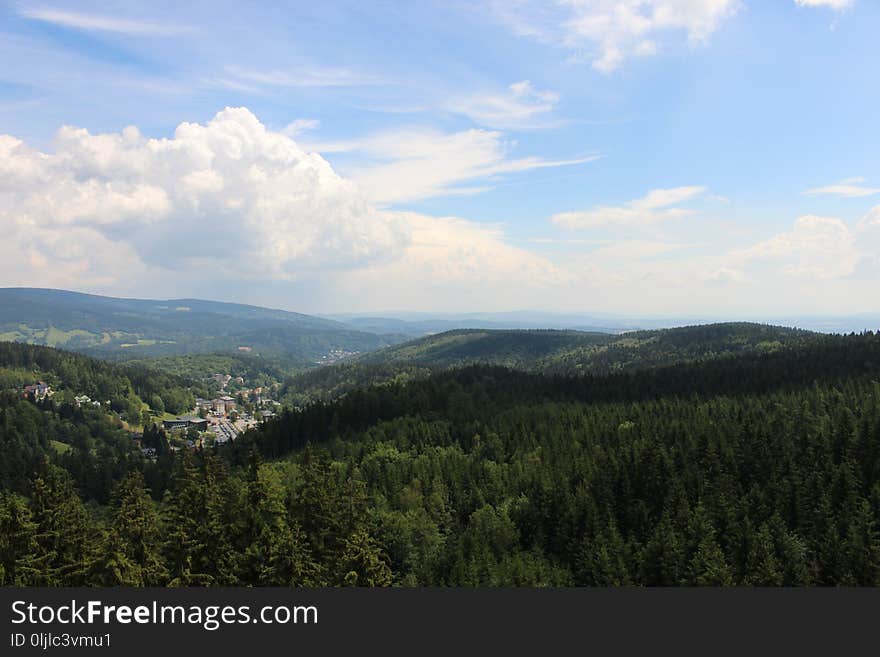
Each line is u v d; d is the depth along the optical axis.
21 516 74.38
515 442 158.38
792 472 103.25
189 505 81.69
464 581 87.12
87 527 82.50
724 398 182.38
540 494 115.75
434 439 169.25
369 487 133.75
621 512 107.31
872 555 80.19
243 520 84.50
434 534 108.81
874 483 100.19
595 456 131.50
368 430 184.88
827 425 130.50
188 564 75.38
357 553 81.38
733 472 113.00
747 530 87.94
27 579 69.44
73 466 186.88
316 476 101.81
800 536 90.38
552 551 104.50
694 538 89.62
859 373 193.00
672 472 112.12
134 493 78.44
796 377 199.12
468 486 135.75
